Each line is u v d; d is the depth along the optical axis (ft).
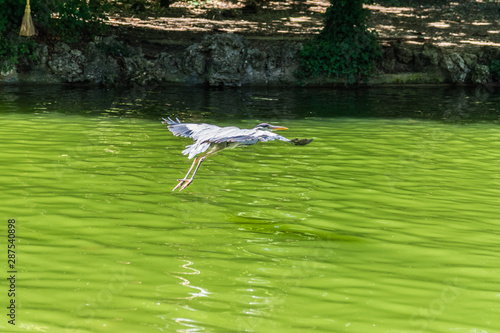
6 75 69.62
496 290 24.44
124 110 58.03
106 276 24.39
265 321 21.03
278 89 74.23
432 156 46.16
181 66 74.23
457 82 80.23
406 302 23.06
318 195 36.24
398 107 65.05
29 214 31.04
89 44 72.13
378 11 104.99
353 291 23.86
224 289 23.58
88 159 41.37
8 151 42.39
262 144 48.49
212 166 41.60
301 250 27.99
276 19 96.12
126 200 33.76
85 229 29.48
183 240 28.63
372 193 36.99
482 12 107.65
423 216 33.35
